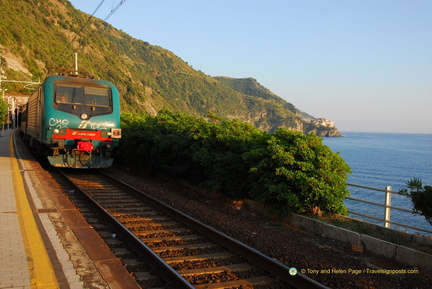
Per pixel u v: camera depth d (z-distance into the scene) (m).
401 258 6.12
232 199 10.85
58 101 13.53
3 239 5.67
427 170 54.19
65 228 6.47
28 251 5.21
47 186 10.32
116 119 14.41
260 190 9.26
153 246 6.38
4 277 4.32
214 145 11.64
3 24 88.75
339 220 8.16
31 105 18.58
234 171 10.70
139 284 4.79
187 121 14.68
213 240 6.75
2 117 35.47
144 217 8.42
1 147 21.72
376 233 7.25
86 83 14.23
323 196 8.26
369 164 62.72
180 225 7.82
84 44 117.12
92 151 14.30
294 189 8.67
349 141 184.00
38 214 7.26
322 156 8.85
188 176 12.88
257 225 8.36
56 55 100.12
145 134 15.29
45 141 13.41
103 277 4.54
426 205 6.23
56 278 4.39
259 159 9.53
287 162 8.62
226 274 5.25
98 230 7.18
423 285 5.23
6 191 9.23
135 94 120.31
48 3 127.75
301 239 7.35
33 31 100.88
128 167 18.25
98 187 12.20
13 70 75.00
